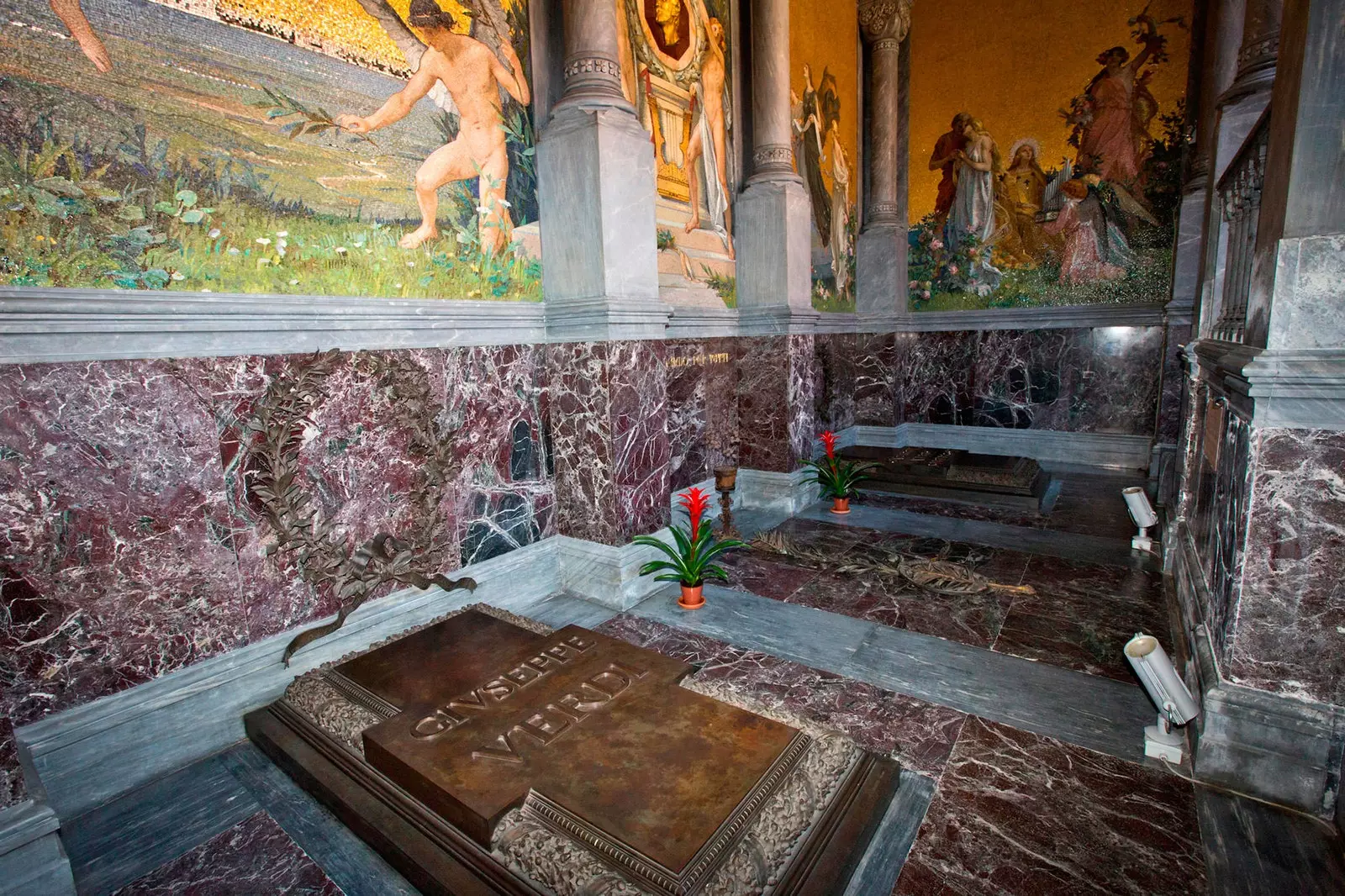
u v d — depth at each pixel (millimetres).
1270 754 2535
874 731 3082
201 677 3059
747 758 2477
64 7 2506
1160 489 6949
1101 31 8172
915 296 9789
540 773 2420
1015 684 3451
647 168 4629
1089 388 8656
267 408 3170
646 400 4762
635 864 2014
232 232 3039
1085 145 8438
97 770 2764
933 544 5711
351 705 3029
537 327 4629
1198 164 7203
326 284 3416
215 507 3047
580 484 4703
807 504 7184
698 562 4531
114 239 2682
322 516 3463
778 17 6383
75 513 2629
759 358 6863
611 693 2943
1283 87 2516
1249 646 2572
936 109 9312
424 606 4008
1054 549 5480
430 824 2404
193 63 2877
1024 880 2225
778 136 6605
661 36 5613
